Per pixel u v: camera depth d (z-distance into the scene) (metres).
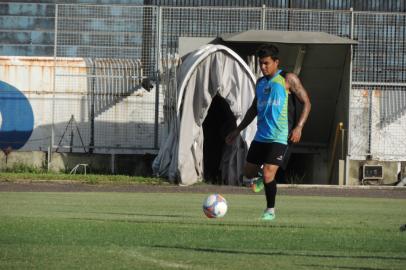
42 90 70.12
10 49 77.94
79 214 30.91
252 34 61.28
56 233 22.47
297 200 46.09
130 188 55.88
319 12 65.31
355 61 65.38
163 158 62.84
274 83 27.78
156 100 67.25
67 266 16.53
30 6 78.19
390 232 24.58
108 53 67.50
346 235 23.41
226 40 61.00
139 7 66.56
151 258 17.77
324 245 20.95
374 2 71.44
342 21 65.44
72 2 77.38
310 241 21.72
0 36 77.94
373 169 65.31
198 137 60.22
